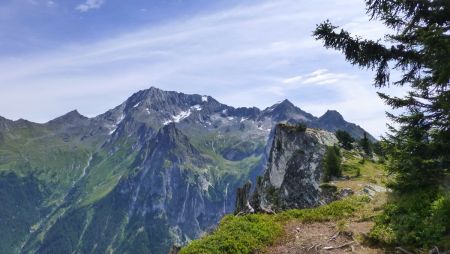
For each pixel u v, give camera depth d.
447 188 18.16
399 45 18.03
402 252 17.09
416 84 17.59
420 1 17.17
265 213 29.19
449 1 16.48
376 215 21.97
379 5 17.67
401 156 18.22
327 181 59.34
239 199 45.56
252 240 20.30
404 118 17.97
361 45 18.11
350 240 19.64
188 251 19.47
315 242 20.06
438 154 17.48
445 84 16.41
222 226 23.23
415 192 18.89
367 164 71.06
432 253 15.91
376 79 18.67
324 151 72.00
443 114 17.31
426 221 17.62
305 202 62.31
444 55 15.52
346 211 24.95
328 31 18.23
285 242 20.73
